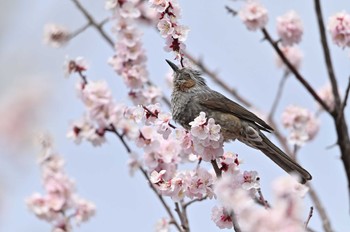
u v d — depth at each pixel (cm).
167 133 1043
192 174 1051
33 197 1376
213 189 1046
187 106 1224
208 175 1048
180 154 1202
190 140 1044
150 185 1224
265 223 789
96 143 1370
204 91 1234
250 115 1236
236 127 1225
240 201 830
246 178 985
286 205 793
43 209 1368
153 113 1048
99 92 1362
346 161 1370
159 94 1377
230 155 1032
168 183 1056
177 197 1048
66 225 1370
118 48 1374
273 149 1226
